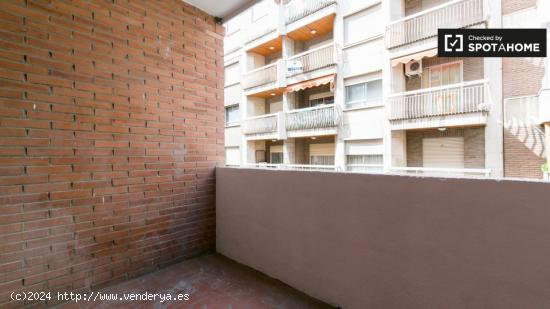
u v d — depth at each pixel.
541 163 7.09
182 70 2.97
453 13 8.09
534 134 7.17
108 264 2.38
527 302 1.31
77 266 2.19
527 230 1.31
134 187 2.56
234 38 15.12
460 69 8.20
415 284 1.68
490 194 1.41
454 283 1.53
